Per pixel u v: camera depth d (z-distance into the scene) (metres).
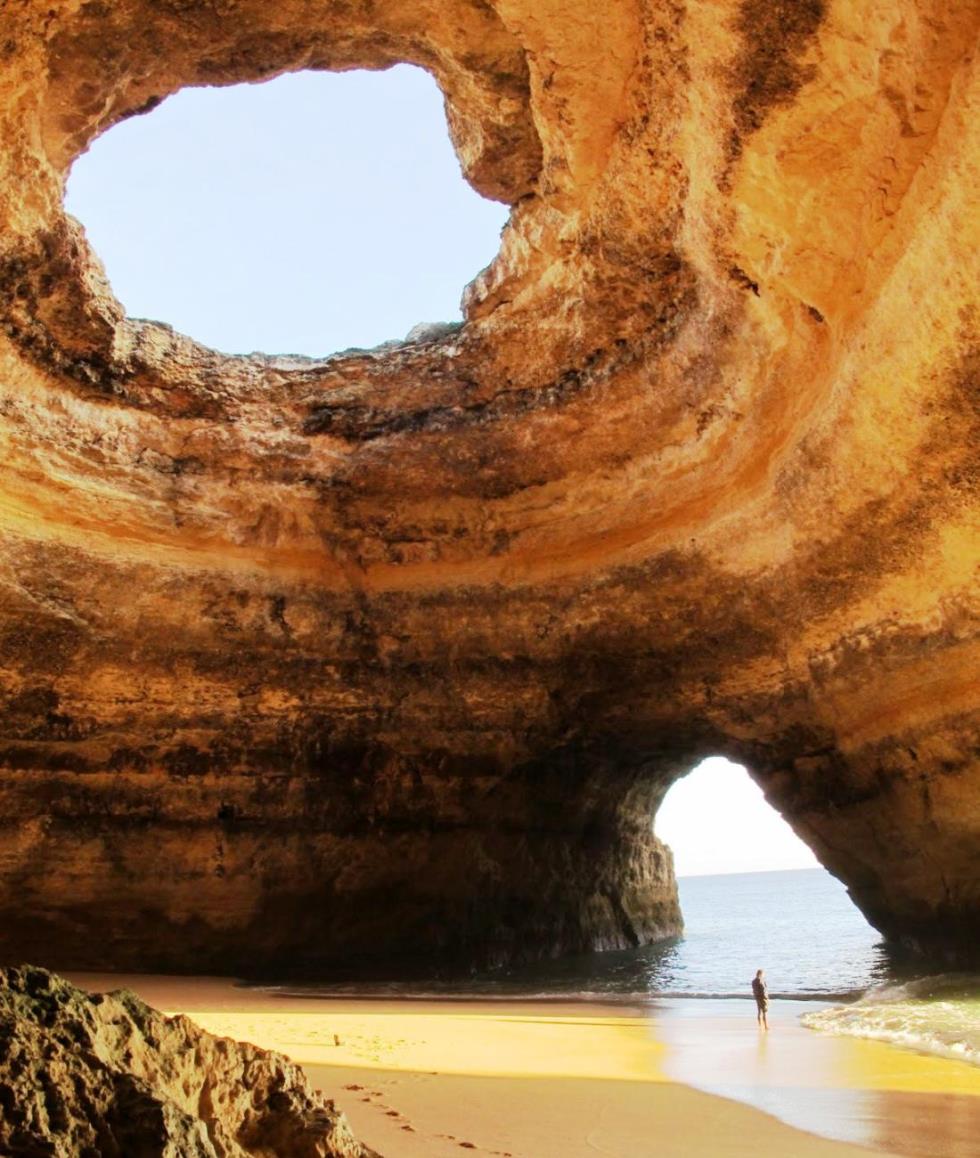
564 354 14.02
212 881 14.28
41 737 13.34
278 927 14.70
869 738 13.69
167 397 14.30
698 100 9.69
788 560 12.92
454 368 14.73
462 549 15.61
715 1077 7.04
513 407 14.66
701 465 13.59
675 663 15.29
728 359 12.40
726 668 14.87
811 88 8.91
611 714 16.53
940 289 9.00
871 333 10.04
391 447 15.16
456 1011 11.24
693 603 14.47
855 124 9.02
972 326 8.94
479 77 11.41
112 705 13.72
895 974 14.18
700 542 13.82
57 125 11.19
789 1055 8.07
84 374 13.49
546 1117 5.41
